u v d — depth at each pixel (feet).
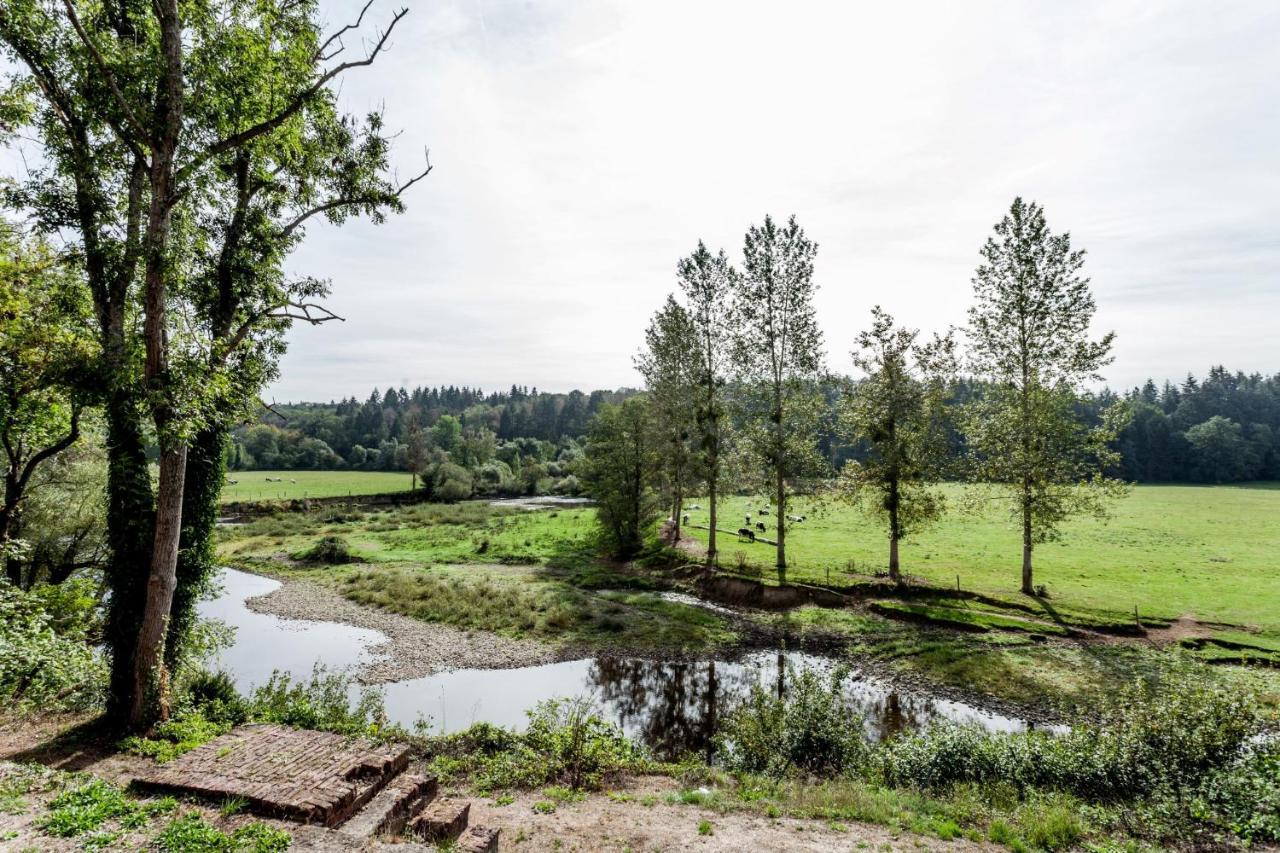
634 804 40.14
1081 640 81.97
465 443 386.93
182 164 47.98
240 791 29.99
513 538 178.70
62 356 44.75
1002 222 104.58
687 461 143.64
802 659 82.33
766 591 108.88
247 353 54.19
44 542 75.77
